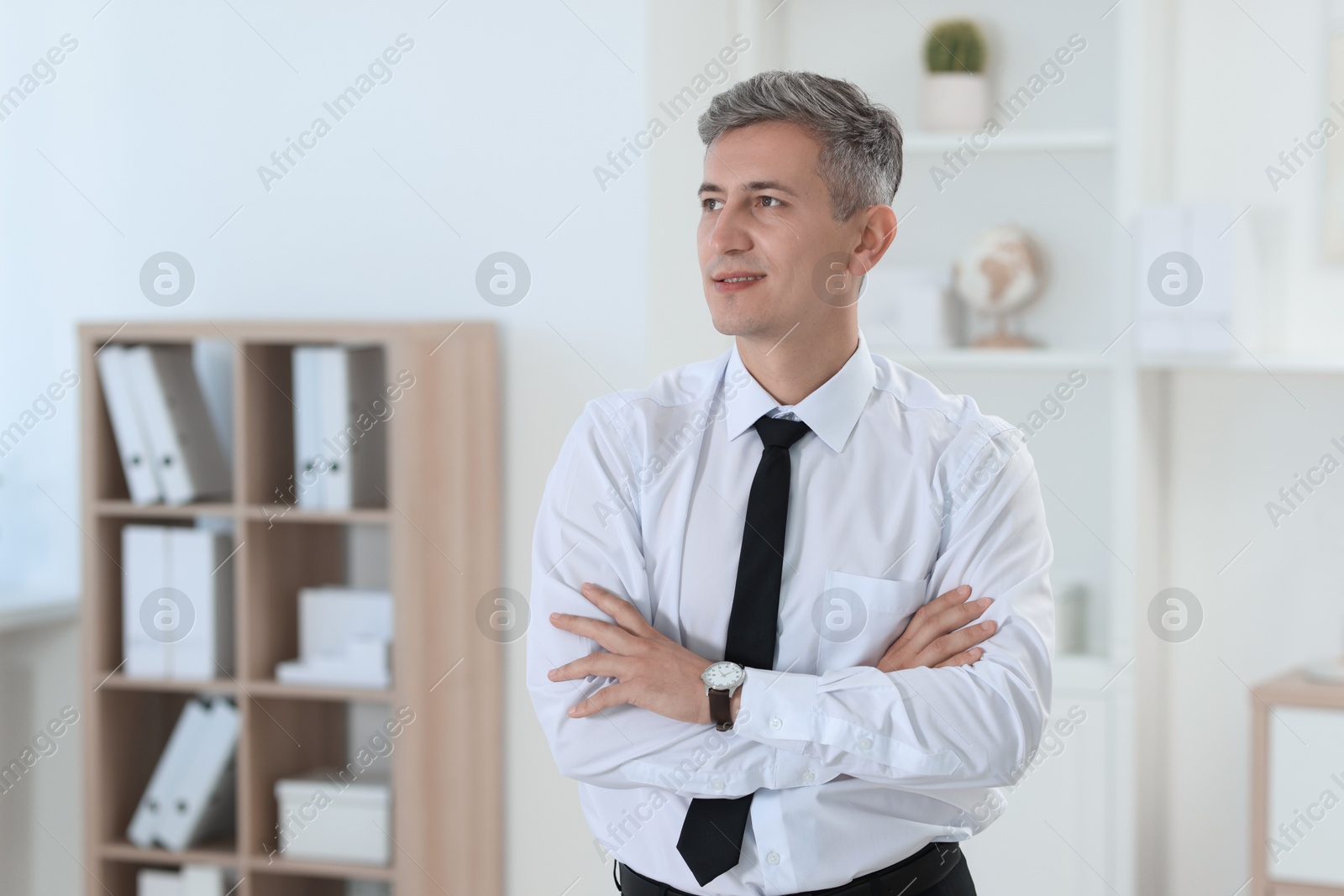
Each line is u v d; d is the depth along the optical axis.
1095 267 2.70
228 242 2.83
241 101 2.81
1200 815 2.85
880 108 1.38
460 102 2.68
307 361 2.52
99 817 2.62
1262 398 2.77
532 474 2.64
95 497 2.61
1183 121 2.79
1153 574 2.78
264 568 2.57
